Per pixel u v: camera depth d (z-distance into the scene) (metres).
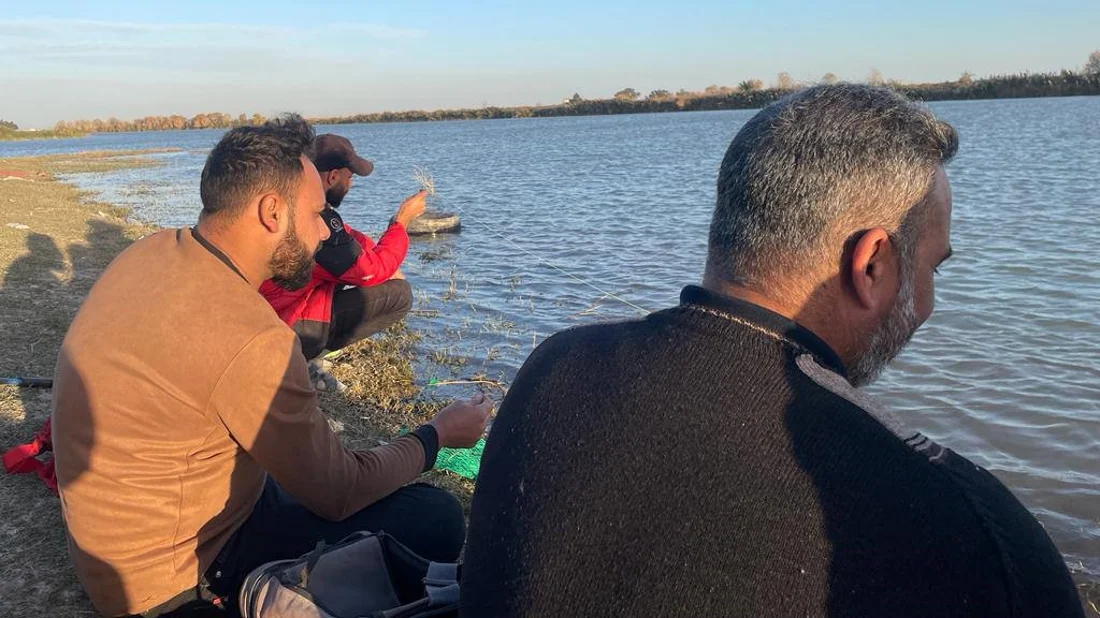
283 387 2.36
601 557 1.24
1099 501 4.61
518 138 71.25
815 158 1.34
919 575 1.12
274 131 2.64
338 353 6.68
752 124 1.46
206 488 2.47
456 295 9.66
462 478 4.39
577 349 1.49
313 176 2.70
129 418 2.33
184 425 2.36
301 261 2.69
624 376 1.35
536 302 9.34
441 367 6.79
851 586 1.13
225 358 2.30
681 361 1.31
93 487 2.38
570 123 111.81
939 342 7.32
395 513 2.79
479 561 1.41
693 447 1.22
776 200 1.35
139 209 19.42
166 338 2.30
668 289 10.06
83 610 2.91
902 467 1.17
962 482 1.17
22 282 8.04
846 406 1.22
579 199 21.12
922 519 1.13
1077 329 7.61
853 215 1.34
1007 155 28.19
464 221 17.06
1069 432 5.45
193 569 2.53
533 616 1.27
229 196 2.48
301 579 2.32
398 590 2.48
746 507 1.17
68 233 12.18
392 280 5.15
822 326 1.39
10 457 3.79
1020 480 4.88
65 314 6.71
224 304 2.35
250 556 2.60
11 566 3.14
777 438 1.21
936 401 6.04
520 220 17.11
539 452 1.37
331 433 2.57
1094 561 4.06
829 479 1.17
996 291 9.10
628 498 1.24
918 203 1.37
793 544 1.15
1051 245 11.66
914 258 1.41
